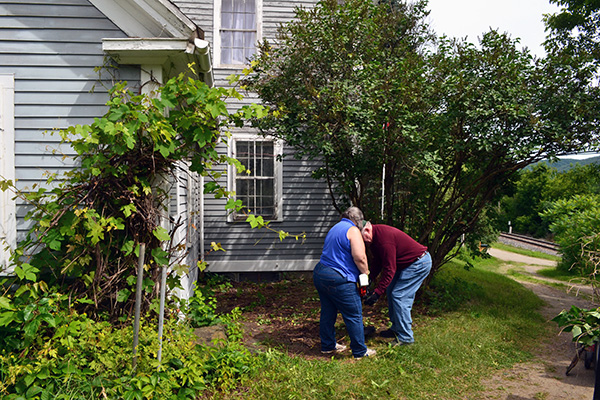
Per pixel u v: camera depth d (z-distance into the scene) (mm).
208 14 9664
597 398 3145
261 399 3543
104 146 4184
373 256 5102
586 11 10703
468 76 6383
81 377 3279
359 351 4570
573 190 33469
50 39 4695
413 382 4012
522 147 6219
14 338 3566
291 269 9672
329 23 6609
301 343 5137
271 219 9680
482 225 7883
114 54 4586
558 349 5285
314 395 3639
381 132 6043
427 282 7184
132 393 3164
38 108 4668
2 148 4602
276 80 6777
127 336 3721
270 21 9742
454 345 4957
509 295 8102
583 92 6434
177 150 4164
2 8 4672
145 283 4152
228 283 9023
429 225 7074
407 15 7684
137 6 4629
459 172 7031
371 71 6449
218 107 3932
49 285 4234
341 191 7984
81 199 3986
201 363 3596
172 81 3973
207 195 9539
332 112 6160
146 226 4230
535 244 26594
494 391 3947
